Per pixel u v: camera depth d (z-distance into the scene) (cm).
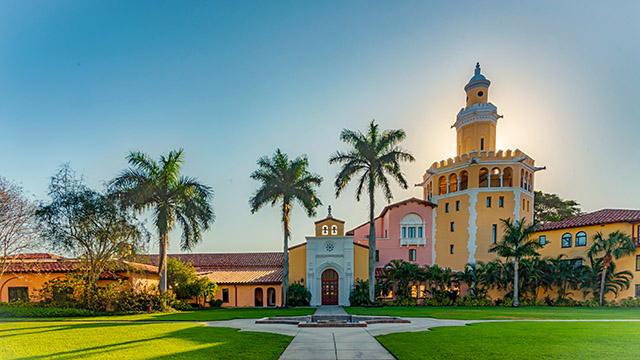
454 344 1133
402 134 3089
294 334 1381
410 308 2920
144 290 2788
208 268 4331
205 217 2800
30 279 2897
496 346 1096
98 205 2677
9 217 2748
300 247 3728
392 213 4331
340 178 3111
